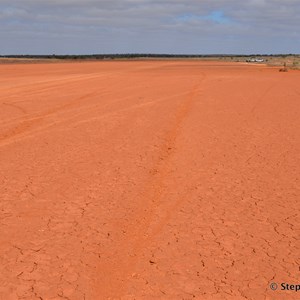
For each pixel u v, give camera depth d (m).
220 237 6.68
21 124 15.45
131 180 9.37
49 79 35.84
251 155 11.45
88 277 5.58
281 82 33.41
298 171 10.04
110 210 7.72
